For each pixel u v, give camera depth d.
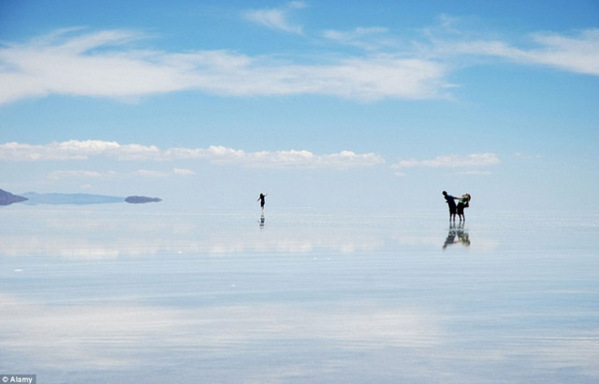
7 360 6.81
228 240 27.64
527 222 55.34
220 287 13.05
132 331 8.41
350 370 6.49
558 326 8.80
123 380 6.11
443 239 29.31
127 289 12.73
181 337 8.02
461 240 28.66
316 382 6.08
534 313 9.89
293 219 57.88
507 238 30.44
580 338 8.00
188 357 6.99
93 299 11.34
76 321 9.13
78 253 20.88
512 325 8.87
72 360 6.82
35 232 33.25
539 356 7.08
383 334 8.25
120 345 7.55
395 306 10.61
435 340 7.89
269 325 8.88
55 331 8.38
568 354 7.17
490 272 15.95
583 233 35.72
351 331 8.43
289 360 6.89
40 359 6.86
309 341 7.82
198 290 12.59
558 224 50.28
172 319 9.34
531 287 13.08
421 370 6.50
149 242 26.08
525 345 7.61
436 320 9.28
